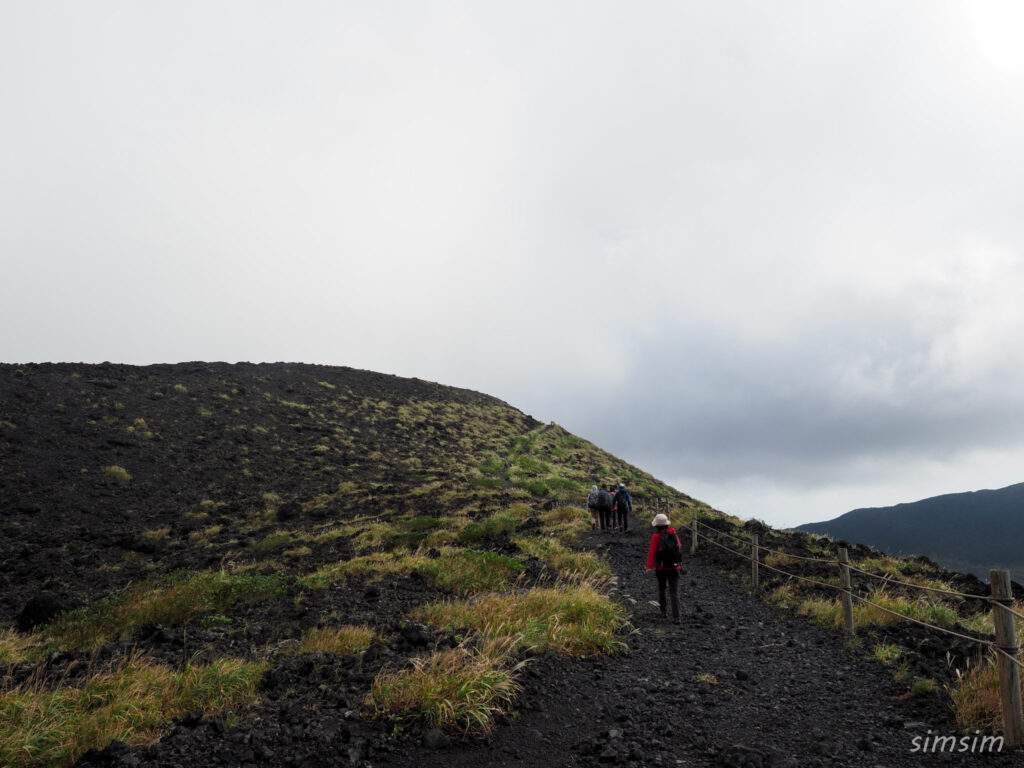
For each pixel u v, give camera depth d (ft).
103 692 20.63
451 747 16.92
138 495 102.78
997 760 15.42
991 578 17.15
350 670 22.30
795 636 29.84
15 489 95.14
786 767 15.31
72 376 154.40
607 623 30.27
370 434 173.06
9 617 50.03
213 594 37.96
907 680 21.85
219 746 16.33
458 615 31.17
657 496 132.98
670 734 17.89
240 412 161.58
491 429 217.15
